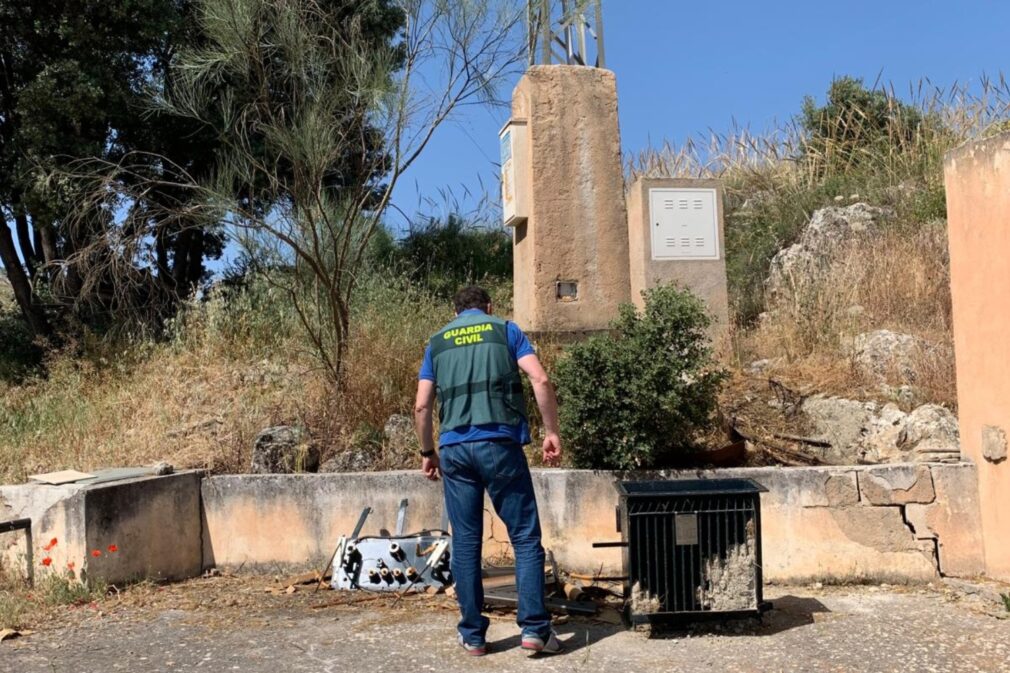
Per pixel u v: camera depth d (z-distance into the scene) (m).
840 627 4.87
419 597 5.54
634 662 4.37
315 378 7.99
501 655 4.48
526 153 8.97
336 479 6.15
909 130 13.70
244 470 6.86
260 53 7.90
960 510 5.73
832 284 9.29
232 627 4.96
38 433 7.91
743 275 11.52
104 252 9.09
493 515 6.12
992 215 5.52
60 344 10.47
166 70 10.75
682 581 4.76
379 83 7.71
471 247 13.91
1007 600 5.12
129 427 7.89
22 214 10.40
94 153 10.09
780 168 14.65
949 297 8.66
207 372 8.67
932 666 4.26
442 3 8.04
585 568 5.89
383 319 8.53
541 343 7.80
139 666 4.32
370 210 10.18
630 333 6.15
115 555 5.67
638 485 4.97
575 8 8.95
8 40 10.41
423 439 4.75
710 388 6.13
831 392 7.21
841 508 5.77
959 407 5.95
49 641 4.74
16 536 5.96
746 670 4.24
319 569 6.07
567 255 8.84
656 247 8.91
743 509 4.78
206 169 11.26
